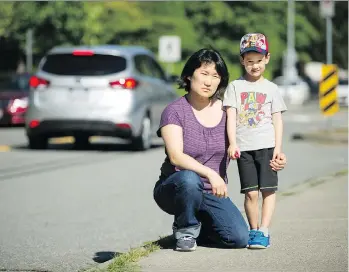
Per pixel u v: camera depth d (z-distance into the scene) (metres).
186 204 11.01
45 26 72.06
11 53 81.81
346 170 22.12
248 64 11.39
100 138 35.41
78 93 28.27
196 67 11.06
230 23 92.88
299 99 88.56
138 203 17.34
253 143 11.42
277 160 11.41
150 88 29.59
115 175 22.02
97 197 18.19
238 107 11.38
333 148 29.95
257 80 11.48
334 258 10.85
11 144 32.12
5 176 21.91
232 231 11.34
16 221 15.36
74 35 72.31
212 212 11.34
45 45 72.94
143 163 25.08
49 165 24.50
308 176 21.45
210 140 11.23
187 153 11.21
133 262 10.66
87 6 74.12
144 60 29.94
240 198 17.73
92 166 24.23
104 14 88.06
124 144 32.22
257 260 10.73
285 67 96.19
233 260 10.73
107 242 13.45
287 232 12.85
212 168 11.33
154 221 15.30
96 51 28.45
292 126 44.91
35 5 71.62
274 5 95.56
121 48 29.05
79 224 15.03
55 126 28.38
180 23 91.19
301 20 100.56
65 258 12.26
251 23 93.75
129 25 88.44
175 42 50.19
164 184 11.12
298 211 15.11
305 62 110.38
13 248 13.00
